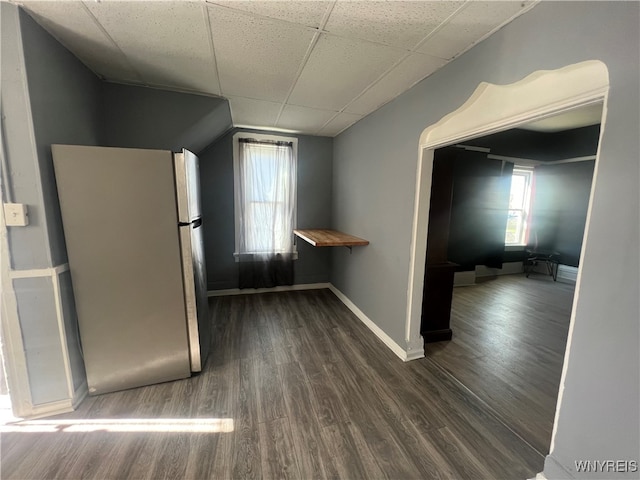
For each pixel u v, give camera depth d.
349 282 3.49
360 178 3.14
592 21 1.04
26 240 1.51
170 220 1.85
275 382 2.02
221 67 1.97
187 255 1.92
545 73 1.25
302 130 3.69
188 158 1.89
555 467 1.23
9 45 1.36
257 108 2.82
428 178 2.15
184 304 1.97
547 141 5.04
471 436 1.57
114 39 1.63
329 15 1.39
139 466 1.35
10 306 1.51
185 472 1.33
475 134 1.69
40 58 1.49
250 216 3.77
